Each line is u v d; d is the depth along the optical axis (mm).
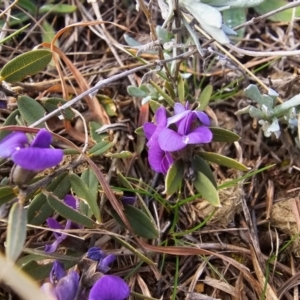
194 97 139
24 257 101
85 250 107
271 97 124
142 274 117
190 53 120
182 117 99
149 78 119
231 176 129
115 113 138
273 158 133
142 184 129
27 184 96
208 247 119
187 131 100
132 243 118
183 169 105
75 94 141
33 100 116
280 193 128
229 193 123
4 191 89
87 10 157
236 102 141
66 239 105
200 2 110
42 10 154
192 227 122
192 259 119
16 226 84
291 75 143
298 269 118
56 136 105
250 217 123
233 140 110
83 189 104
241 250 119
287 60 148
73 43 154
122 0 159
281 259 119
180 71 142
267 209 125
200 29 133
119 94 145
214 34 106
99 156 125
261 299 109
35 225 100
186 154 103
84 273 94
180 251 112
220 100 140
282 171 131
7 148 84
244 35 154
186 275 118
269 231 122
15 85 134
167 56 132
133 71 117
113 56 152
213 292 115
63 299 90
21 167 87
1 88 112
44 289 92
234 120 139
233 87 143
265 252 122
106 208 118
